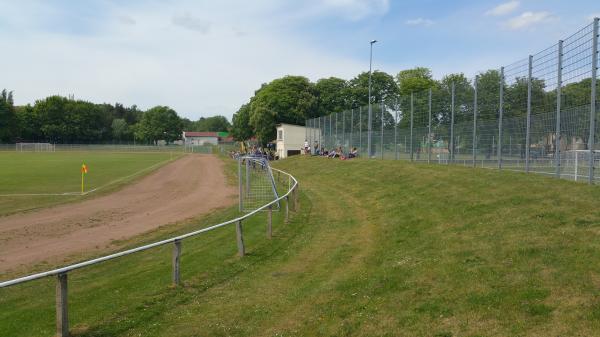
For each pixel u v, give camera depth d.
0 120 114.06
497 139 20.00
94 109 138.62
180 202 24.03
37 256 12.85
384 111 33.78
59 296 6.74
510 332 5.88
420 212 15.15
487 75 20.95
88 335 7.00
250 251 12.42
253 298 8.68
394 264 9.80
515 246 9.03
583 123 14.12
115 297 8.77
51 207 21.81
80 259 12.46
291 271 10.48
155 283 9.61
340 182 28.72
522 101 18.00
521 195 13.49
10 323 7.50
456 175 19.78
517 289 7.02
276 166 47.59
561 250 8.27
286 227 15.80
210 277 10.07
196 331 7.17
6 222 18.02
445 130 25.16
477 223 11.76
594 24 13.34
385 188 22.19
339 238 13.63
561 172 15.41
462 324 6.31
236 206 22.30
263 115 76.31
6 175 38.34
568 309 6.13
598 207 10.50
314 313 7.68
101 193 27.19
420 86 79.50
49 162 57.97
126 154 92.75
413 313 6.96
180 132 160.12
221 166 53.16
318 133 53.66
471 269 8.28
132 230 16.59
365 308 7.52
